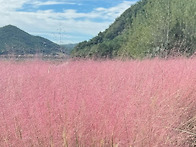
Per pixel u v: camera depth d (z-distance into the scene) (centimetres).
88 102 258
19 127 221
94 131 244
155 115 281
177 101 355
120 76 391
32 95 250
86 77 352
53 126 230
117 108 262
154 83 368
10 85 278
